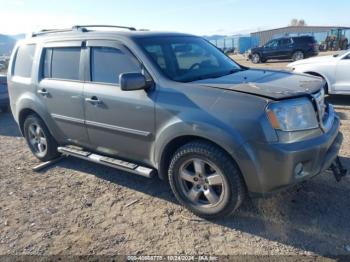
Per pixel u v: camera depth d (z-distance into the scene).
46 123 4.81
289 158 2.94
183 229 3.35
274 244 3.04
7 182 4.59
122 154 4.05
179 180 3.56
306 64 8.91
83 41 4.21
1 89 8.78
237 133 3.01
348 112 7.53
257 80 3.57
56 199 4.06
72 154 4.61
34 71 4.82
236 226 3.34
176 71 3.71
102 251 3.07
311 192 3.83
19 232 3.41
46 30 5.16
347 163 4.57
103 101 3.91
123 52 3.82
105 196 4.07
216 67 4.18
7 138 6.82
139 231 3.34
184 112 3.27
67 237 3.29
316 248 2.96
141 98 3.58
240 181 3.16
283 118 2.96
